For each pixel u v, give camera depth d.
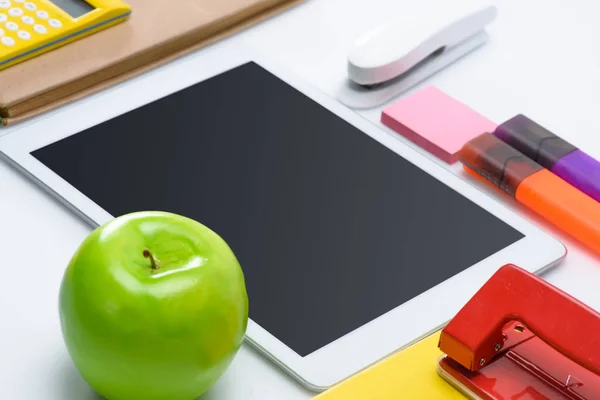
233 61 1.32
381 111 1.29
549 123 1.29
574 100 1.33
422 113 1.26
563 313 0.88
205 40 1.37
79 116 1.23
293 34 1.41
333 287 1.04
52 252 1.08
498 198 1.19
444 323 1.01
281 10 1.44
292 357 0.97
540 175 1.16
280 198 1.13
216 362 0.89
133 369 0.86
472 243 1.10
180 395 0.89
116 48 1.31
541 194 1.14
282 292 1.03
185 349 0.86
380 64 1.28
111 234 0.89
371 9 1.46
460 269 1.07
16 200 1.14
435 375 0.94
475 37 1.41
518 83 1.35
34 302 1.03
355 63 1.29
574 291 1.08
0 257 1.07
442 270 1.07
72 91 1.28
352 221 1.11
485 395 0.91
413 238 1.10
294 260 1.06
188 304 0.86
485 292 0.92
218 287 0.88
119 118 1.23
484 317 0.91
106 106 1.25
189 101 1.26
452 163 1.22
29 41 1.28
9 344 0.98
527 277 0.91
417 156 1.20
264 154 1.19
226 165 1.17
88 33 1.32
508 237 1.11
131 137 1.20
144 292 0.85
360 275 1.05
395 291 1.04
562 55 1.40
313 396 0.96
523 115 1.25
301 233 1.09
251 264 1.06
